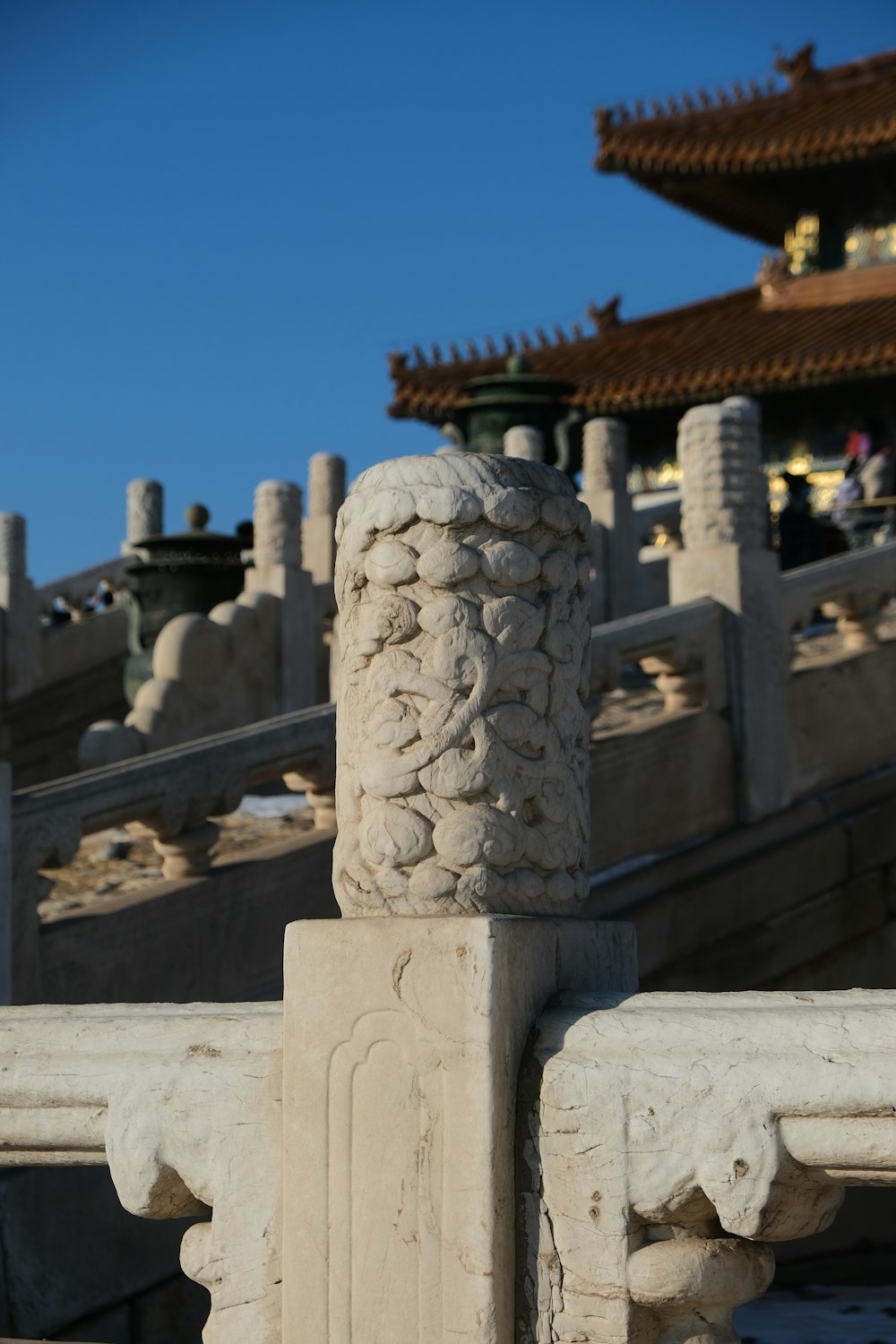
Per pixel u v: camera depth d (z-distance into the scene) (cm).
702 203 3531
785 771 786
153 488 1809
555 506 312
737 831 755
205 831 627
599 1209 274
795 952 755
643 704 1018
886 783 822
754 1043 269
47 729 1473
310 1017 291
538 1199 280
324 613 1220
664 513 1505
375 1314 280
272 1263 295
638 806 725
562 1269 277
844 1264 661
